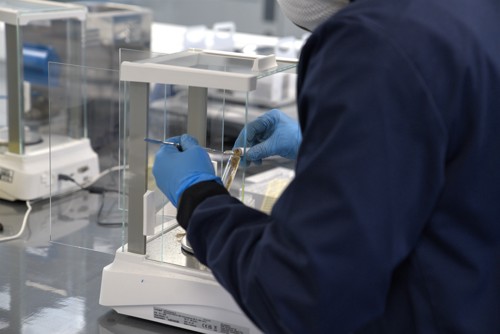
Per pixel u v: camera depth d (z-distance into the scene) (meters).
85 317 1.29
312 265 0.80
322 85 0.83
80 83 1.88
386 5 0.85
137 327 1.26
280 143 1.33
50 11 1.83
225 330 1.21
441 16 0.85
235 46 2.85
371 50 0.81
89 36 2.26
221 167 1.23
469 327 0.88
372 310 0.84
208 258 0.94
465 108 0.84
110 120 1.91
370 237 0.80
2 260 1.53
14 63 1.75
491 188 0.87
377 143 0.79
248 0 4.88
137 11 2.46
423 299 0.89
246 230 0.92
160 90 1.30
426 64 0.81
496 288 0.91
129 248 1.27
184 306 1.23
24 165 1.80
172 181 1.06
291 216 0.83
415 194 0.82
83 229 1.68
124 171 1.27
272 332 0.89
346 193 0.79
